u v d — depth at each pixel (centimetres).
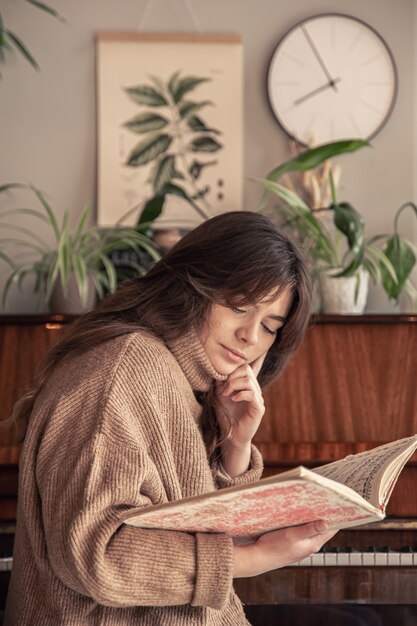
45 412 123
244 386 138
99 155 299
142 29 300
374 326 219
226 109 301
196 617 125
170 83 300
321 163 278
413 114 302
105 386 120
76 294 256
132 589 111
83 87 299
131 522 111
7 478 194
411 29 302
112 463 114
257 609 220
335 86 300
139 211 299
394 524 191
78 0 299
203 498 103
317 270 255
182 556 114
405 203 303
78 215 300
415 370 214
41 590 126
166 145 300
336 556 185
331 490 99
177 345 130
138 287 137
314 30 300
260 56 302
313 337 218
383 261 257
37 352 218
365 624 219
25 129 299
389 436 205
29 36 298
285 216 282
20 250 297
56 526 113
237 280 129
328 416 208
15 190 298
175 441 124
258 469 149
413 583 185
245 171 303
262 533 122
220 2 301
